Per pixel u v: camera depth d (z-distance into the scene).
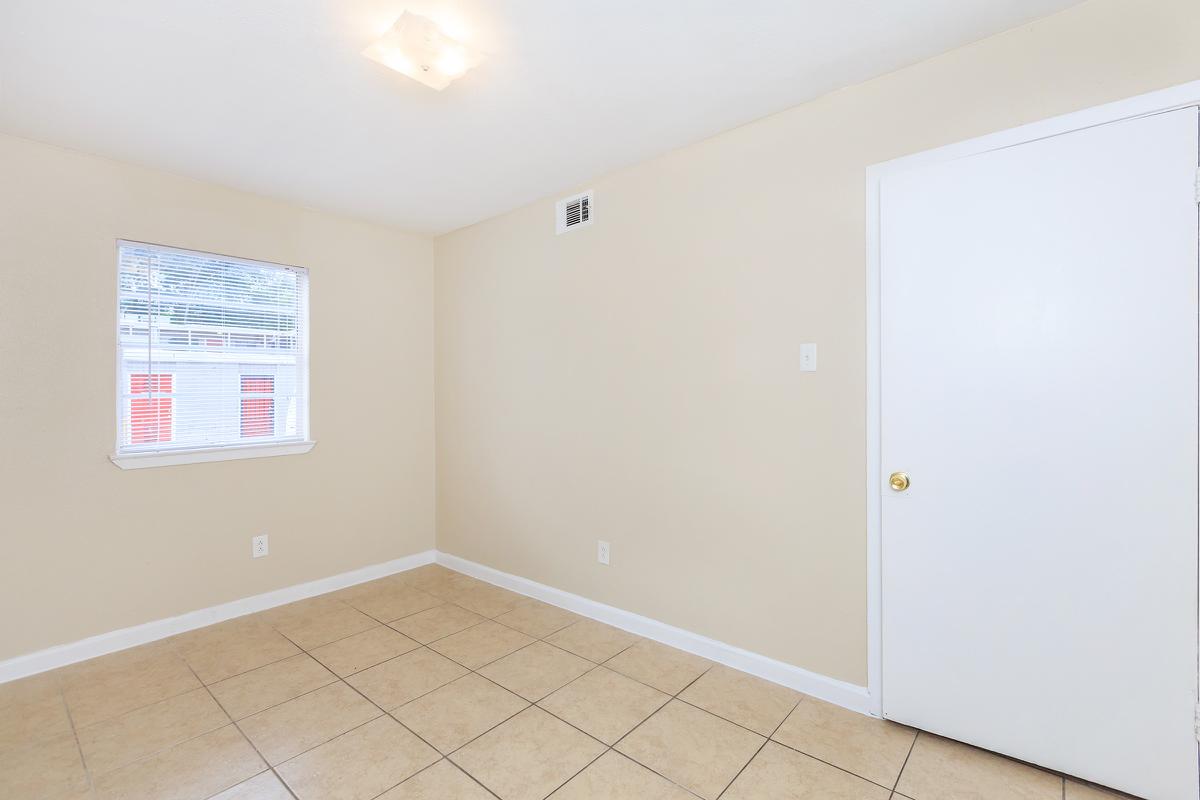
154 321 2.82
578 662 2.53
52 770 1.82
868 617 2.09
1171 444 1.57
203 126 2.36
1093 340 1.67
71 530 2.56
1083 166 1.68
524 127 2.41
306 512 3.35
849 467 2.13
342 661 2.55
